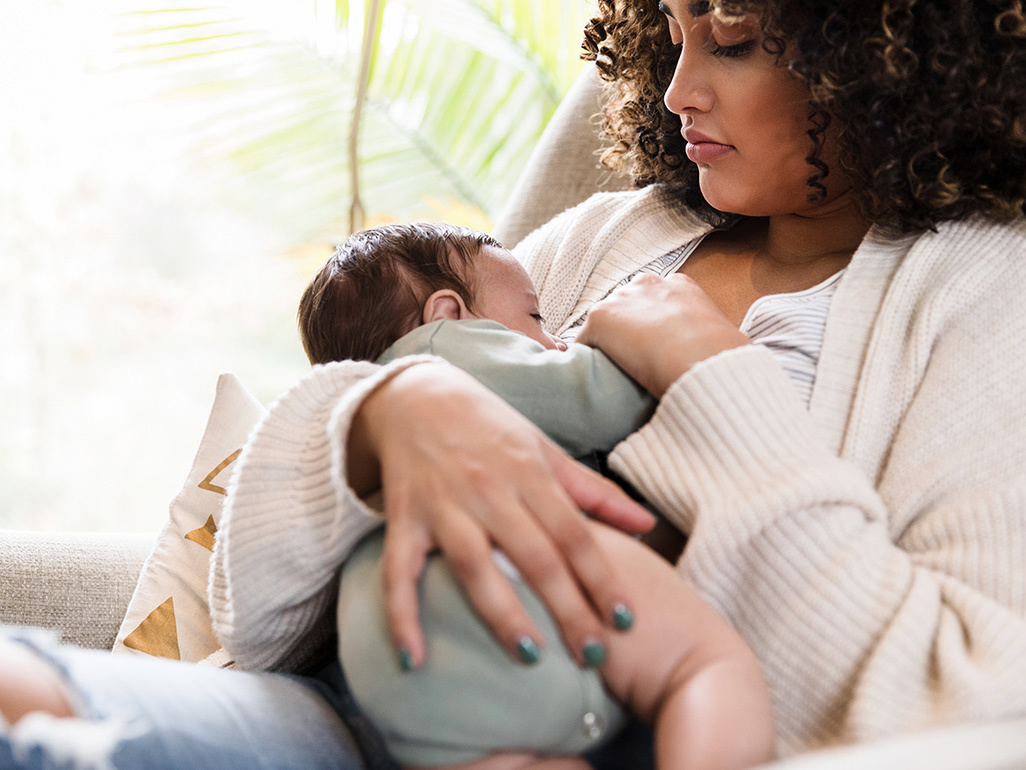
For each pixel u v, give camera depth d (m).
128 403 3.24
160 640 0.92
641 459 0.69
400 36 1.90
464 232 0.85
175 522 1.00
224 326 3.33
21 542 0.98
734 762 0.51
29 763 0.42
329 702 0.69
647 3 1.04
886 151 0.81
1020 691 0.57
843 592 0.63
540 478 0.57
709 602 0.66
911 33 0.79
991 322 0.76
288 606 0.68
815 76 0.80
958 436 0.72
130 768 0.53
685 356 0.71
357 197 1.96
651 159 1.09
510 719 0.54
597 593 0.55
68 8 2.47
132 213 3.12
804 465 0.65
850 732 0.58
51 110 2.77
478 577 0.54
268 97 1.94
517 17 1.89
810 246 0.94
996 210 0.81
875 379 0.76
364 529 0.62
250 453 0.68
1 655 0.53
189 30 1.89
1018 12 0.77
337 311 0.82
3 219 2.97
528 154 1.99
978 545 0.67
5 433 3.11
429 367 0.64
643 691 0.57
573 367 0.73
